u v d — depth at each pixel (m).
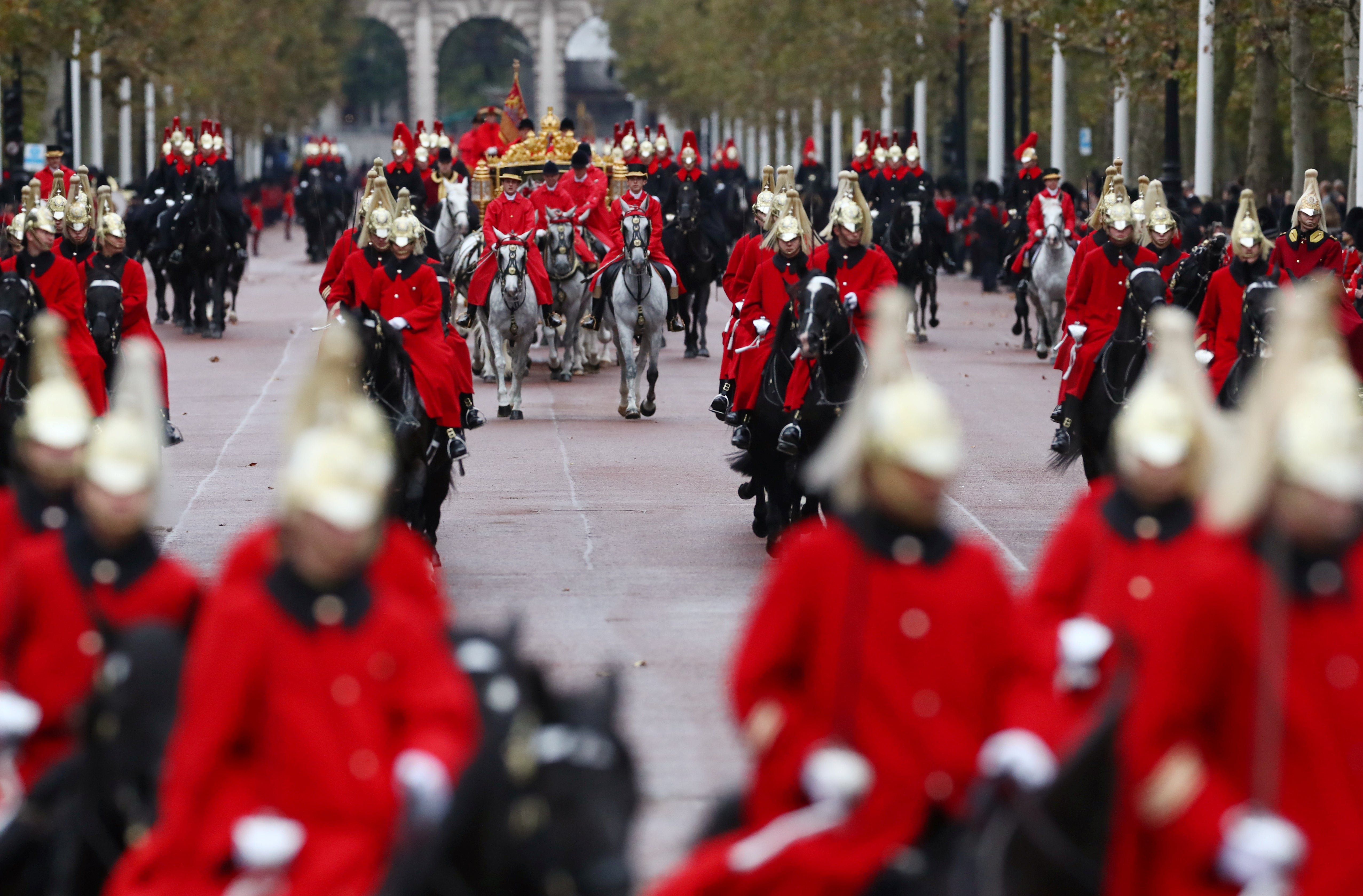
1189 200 139.62
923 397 21.88
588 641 46.94
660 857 31.64
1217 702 20.28
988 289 179.12
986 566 22.28
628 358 90.94
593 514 65.31
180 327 138.12
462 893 22.98
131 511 24.03
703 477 73.44
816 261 57.38
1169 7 141.00
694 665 44.62
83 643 24.47
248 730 21.11
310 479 20.84
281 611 21.08
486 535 61.50
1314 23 157.12
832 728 22.00
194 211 129.00
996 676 22.36
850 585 21.94
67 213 67.19
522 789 23.50
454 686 21.69
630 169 131.50
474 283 91.06
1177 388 24.16
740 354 58.97
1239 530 20.22
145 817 23.28
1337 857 19.92
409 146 144.88
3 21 153.25
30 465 25.86
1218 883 20.39
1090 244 63.78
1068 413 59.94
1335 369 20.48
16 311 55.69
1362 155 116.81
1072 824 22.02
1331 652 20.05
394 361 51.56
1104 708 22.20
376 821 21.05
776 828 21.92
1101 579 25.36
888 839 21.77
